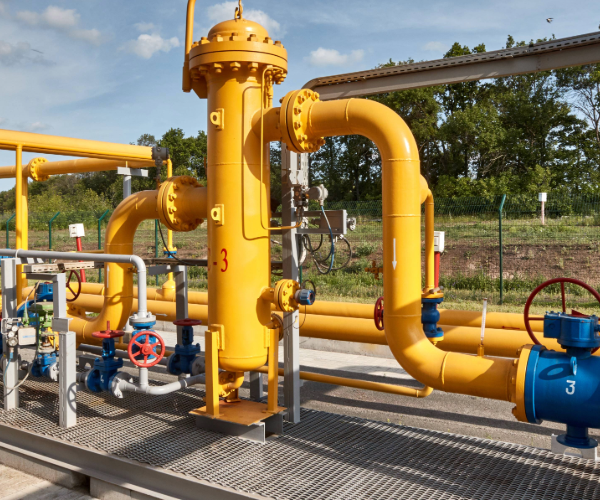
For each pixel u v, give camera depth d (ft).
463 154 146.10
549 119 142.61
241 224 13.71
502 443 13.25
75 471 13.07
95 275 54.08
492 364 11.36
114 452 12.75
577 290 42.06
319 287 46.60
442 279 47.26
